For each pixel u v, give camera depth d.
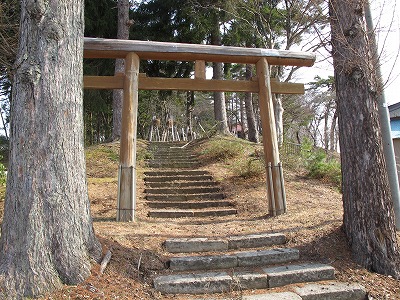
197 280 3.96
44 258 3.35
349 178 4.80
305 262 4.61
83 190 3.80
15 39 6.50
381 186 4.63
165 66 17.28
